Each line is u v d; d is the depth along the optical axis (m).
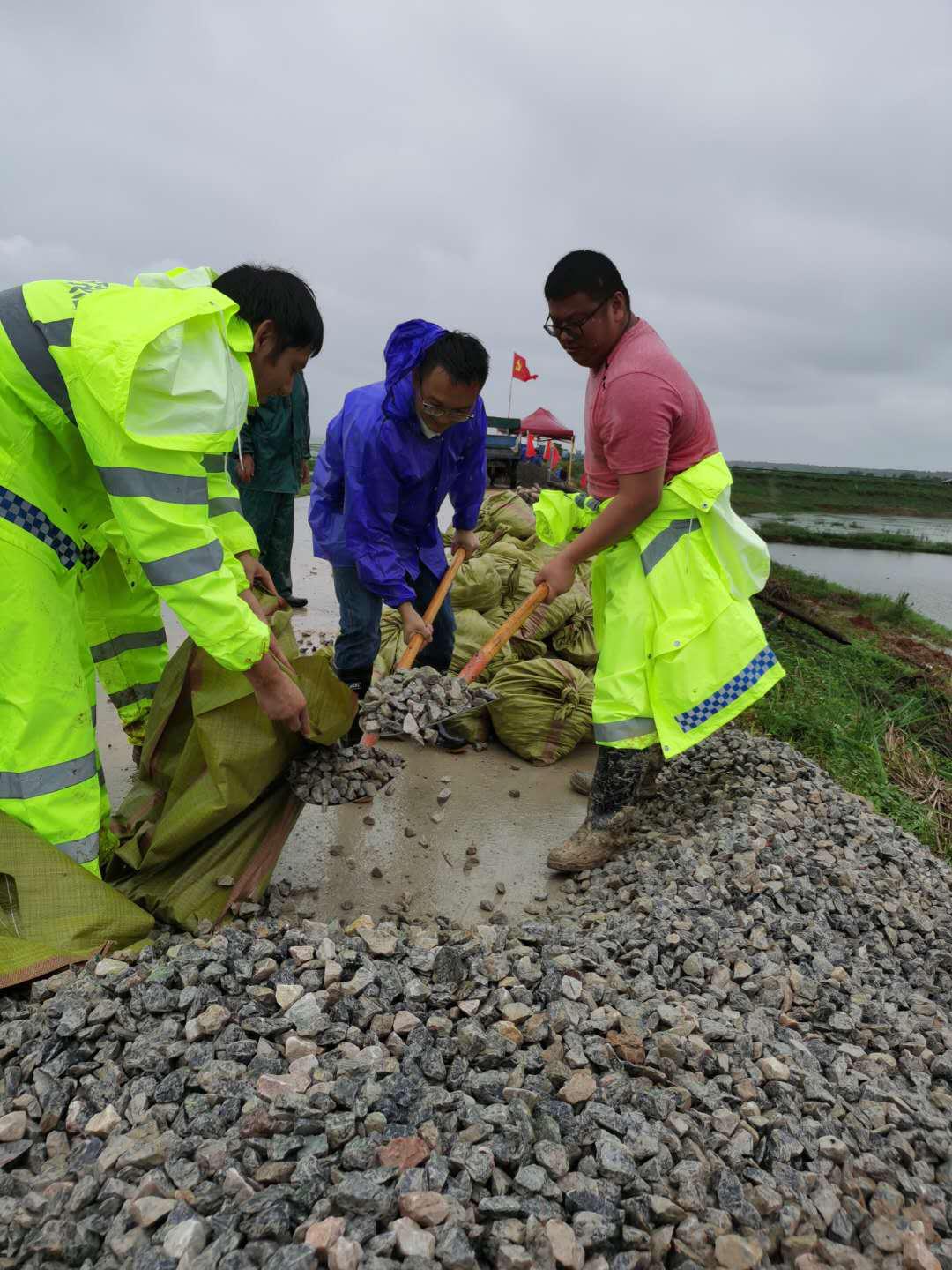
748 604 3.29
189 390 1.97
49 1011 1.86
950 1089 2.07
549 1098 1.75
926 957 2.78
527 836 3.54
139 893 2.50
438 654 4.52
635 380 2.89
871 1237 1.55
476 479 4.12
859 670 7.16
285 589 6.78
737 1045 2.01
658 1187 1.56
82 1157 1.55
